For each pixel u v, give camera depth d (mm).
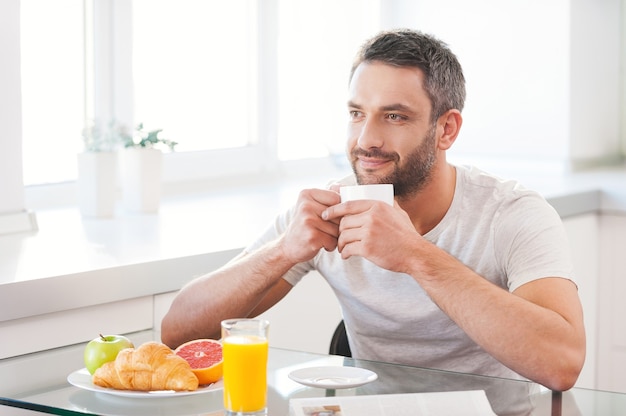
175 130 3285
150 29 3170
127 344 1487
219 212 2826
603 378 3303
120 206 2967
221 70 3424
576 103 3641
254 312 2002
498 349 1610
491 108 3766
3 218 2428
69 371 1539
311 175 3787
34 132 2891
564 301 1678
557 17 3582
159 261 2080
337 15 3838
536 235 1781
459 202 1860
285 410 1303
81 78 3002
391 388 1397
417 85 1749
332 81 3855
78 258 2088
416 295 1852
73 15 2963
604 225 3242
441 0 3838
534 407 1330
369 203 1659
